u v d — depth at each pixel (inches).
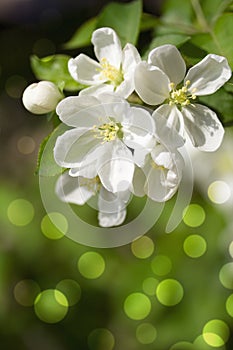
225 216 28.3
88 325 29.9
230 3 20.1
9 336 30.2
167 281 28.5
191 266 28.5
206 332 27.8
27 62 34.8
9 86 34.7
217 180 26.8
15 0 36.9
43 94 17.7
